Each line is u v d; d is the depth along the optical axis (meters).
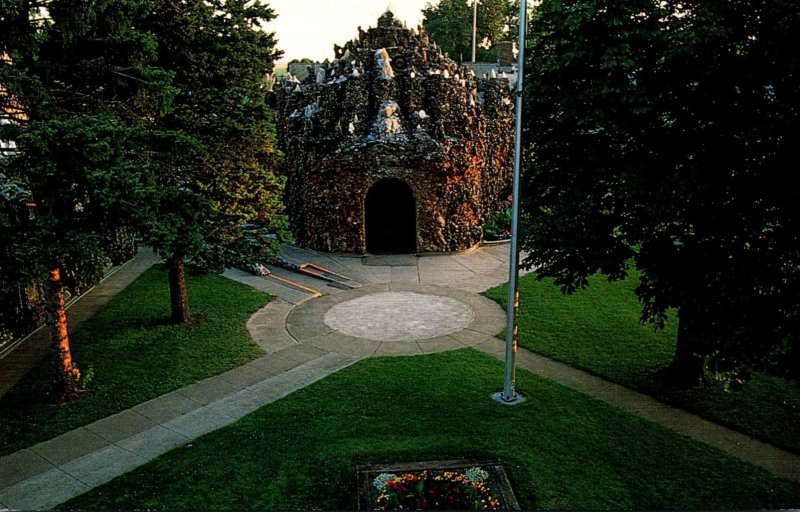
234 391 14.62
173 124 16.08
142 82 12.90
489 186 34.69
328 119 29.19
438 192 29.34
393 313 21.08
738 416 13.20
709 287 10.48
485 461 11.14
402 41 30.75
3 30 10.98
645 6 10.49
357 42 30.80
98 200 10.86
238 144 17.97
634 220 12.51
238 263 18.19
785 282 10.33
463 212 30.36
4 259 10.80
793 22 9.09
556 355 16.77
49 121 10.36
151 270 26.64
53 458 11.51
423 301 22.50
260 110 18.03
